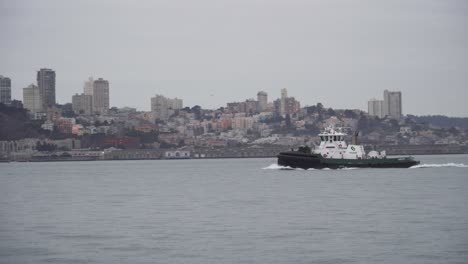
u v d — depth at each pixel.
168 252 159.12
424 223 192.62
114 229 192.62
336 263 147.00
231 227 191.38
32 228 198.12
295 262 148.25
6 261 154.00
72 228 196.62
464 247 159.50
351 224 192.75
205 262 149.12
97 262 151.12
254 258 152.12
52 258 155.75
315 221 199.50
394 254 153.75
